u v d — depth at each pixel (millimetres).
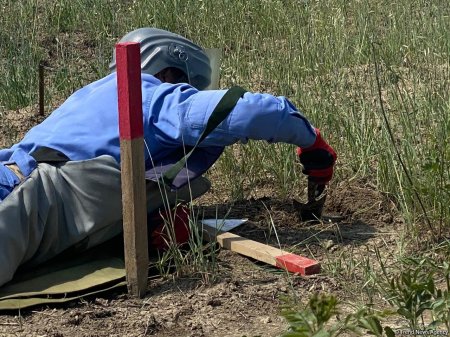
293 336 4238
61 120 7340
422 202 7613
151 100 7137
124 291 6797
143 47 7562
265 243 7625
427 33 12953
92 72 13492
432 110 9219
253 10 15023
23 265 6965
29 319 6383
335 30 13477
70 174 6930
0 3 15797
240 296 6625
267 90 11734
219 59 8070
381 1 15023
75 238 6922
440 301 4906
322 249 7469
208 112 6910
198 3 15320
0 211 6629
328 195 8453
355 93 10672
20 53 13828
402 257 6758
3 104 11977
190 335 6129
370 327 4523
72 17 15672
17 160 7035
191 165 7258
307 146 7457
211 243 7066
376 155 8930
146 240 6680
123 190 6594
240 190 8562
